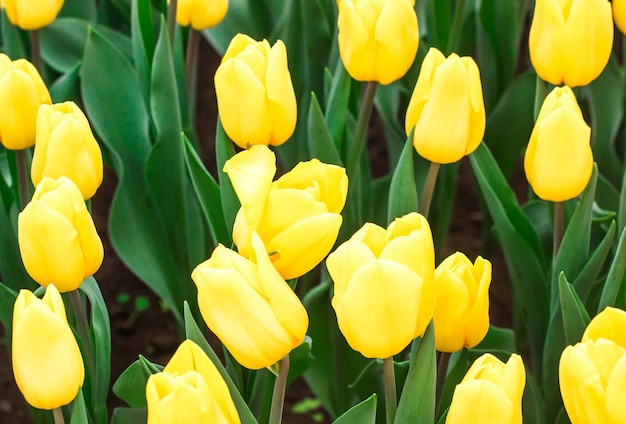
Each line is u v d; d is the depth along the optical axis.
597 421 0.98
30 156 1.32
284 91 1.14
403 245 0.98
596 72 1.20
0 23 1.52
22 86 1.19
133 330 1.58
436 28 1.48
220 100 1.14
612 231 1.21
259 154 1.02
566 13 1.19
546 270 1.36
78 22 1.52
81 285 1.15
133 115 1.36
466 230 1.72
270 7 1.54
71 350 1.01
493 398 0.97
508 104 1.49
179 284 1.38
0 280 1.44
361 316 0.98
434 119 1.15
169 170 1.33
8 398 1.51
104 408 1.19
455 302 1.08
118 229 1.33
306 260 1.03
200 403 0.95
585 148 1.13
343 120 1.29
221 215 1.25
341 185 1.04
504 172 1.52
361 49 1.20
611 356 0.98
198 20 1.34
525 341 1.49
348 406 1.33
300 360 1.24
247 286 0.98
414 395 1.05
